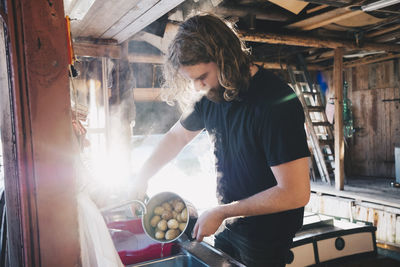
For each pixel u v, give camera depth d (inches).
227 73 43.4
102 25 77.6
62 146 25.6
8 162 26.6
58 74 25.2
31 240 24.9
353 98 255.4
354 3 124.6
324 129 241.1
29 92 24.1
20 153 24.1
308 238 89.4
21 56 23.8
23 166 24.3
